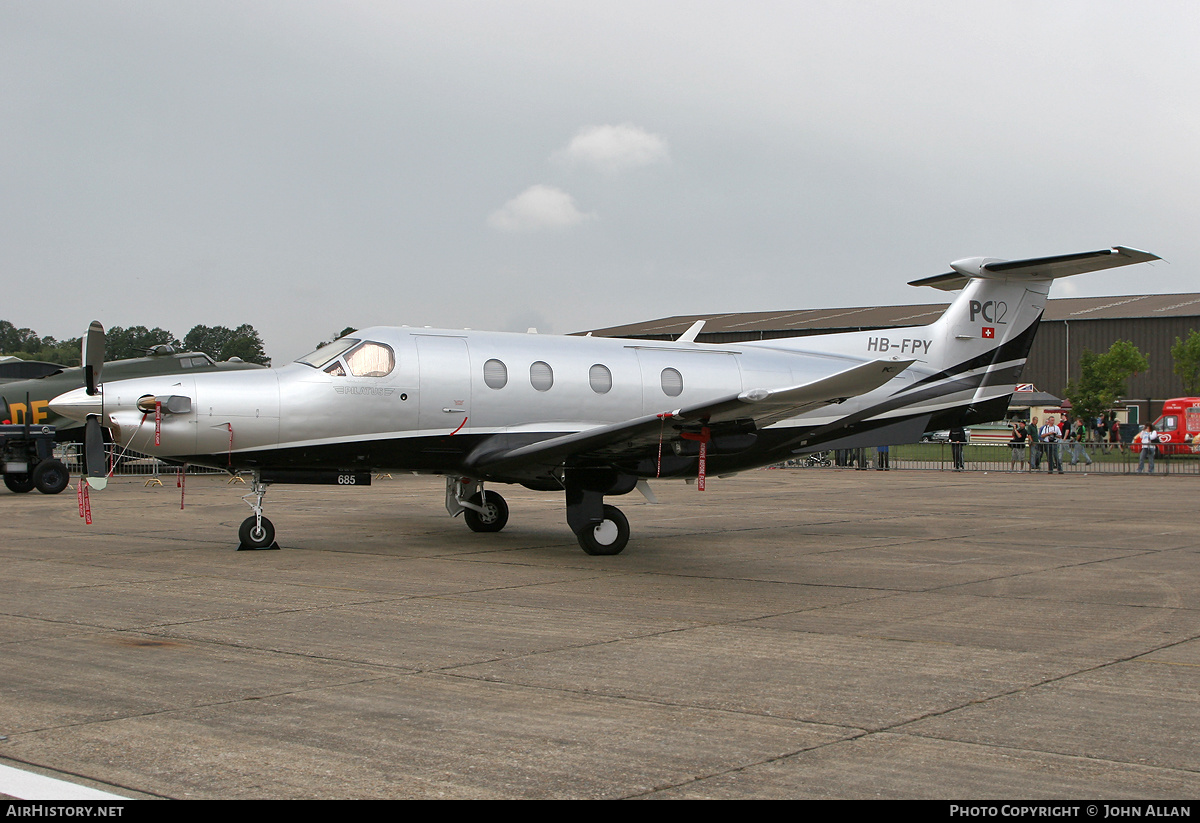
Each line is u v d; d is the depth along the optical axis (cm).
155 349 2728
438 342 1323
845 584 1017
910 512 1886
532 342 1382
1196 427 4266
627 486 1254
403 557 1209
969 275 1500
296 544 1337
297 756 473
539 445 1203
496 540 1396
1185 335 5603
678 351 1455
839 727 527
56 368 2703
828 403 1134
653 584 1013
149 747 484
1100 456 4500
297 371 1268
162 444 1202
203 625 789
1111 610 871
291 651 699
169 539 1388
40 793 424
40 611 845
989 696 589
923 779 450
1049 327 5928
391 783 439
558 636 756
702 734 514
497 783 441
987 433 5141
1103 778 452
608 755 480
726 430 1198
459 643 729
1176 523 1669
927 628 791
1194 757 481
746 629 786
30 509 1892
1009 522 1691
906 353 1556
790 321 6725
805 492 2442
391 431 1279
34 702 562
